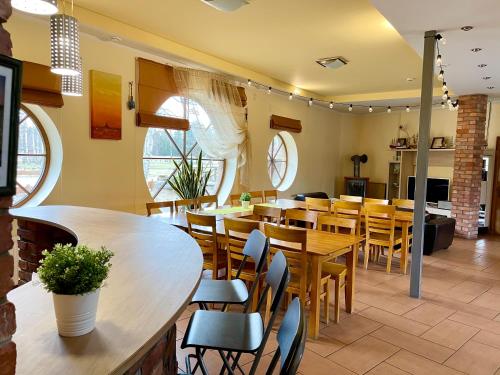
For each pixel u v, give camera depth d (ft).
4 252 2.28
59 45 7.39
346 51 16.22
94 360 2.91
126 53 15.35
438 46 13.26
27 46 12.22
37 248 9.50
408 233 16.07
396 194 30.63
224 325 6.05
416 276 12.75
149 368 4.09
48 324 3.52
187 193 17.19
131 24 13.70
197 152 20.33
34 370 2.76
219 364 8.31
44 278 3.27
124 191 15.72
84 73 13.97
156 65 16.56
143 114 16.03
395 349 9.26
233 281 7.92
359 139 33.37
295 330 3.93
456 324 10.79
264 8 11.93
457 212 23.53
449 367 8.53
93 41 14.16
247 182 22.09
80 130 14.02
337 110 30.99
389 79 21.22
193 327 5.98
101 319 3.59
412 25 11.46
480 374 8.28
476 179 22.95
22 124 13.11
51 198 13.32
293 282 9.82
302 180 28.25
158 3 11.85
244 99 21.56
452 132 27.50
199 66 17.97
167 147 18.62
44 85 12.59
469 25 11.34
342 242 10.41
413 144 29.48
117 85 15.08
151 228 7.64
